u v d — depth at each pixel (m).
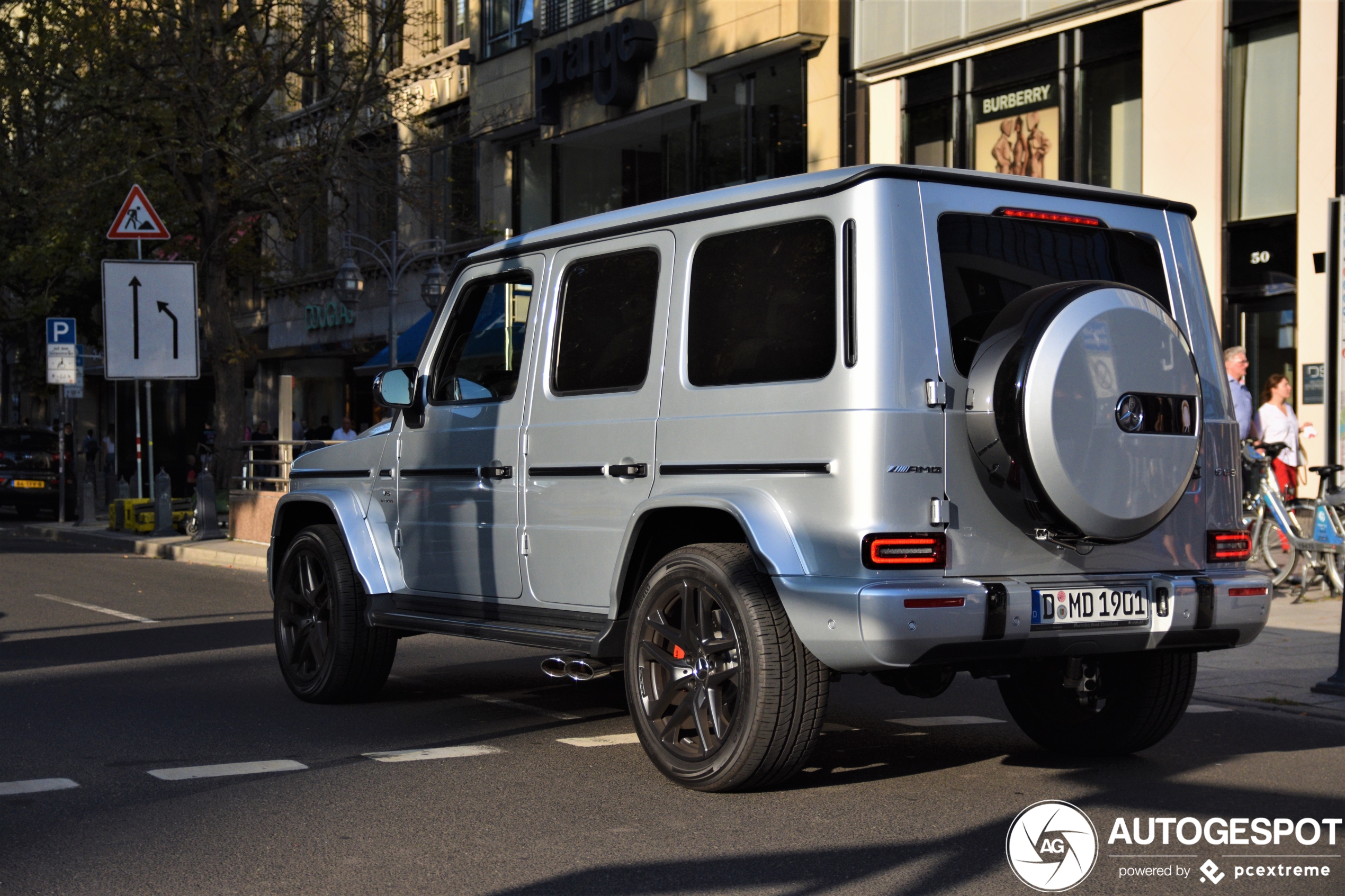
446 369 7.15
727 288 5.68
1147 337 5.32
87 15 24.19
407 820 5.15
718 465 5.55
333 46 25.48
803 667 5.24
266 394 39.66
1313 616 11.07
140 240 21.39
